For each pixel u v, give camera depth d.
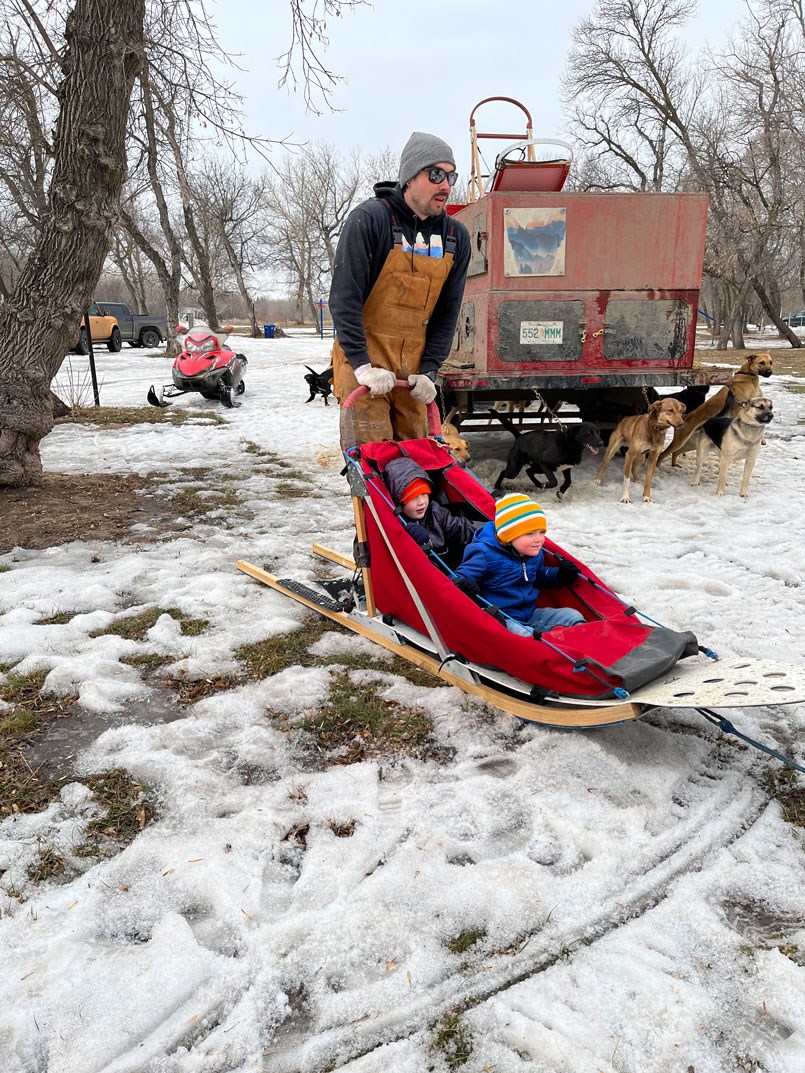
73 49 6.27
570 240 7.01
